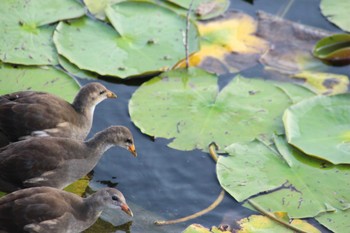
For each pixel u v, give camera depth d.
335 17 17.34
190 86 15.33
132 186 13.73
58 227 12.19
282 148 14.10
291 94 15.41
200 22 17.17
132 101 14.94
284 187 13.42
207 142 14.23
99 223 13.00
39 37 16.00
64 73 15.23
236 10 17.70
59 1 16.80
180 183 13.81
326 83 15.90
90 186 13.70
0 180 12.81
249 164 13.80
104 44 16.02
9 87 14.87
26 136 13.53
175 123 14.52
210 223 13.02
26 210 11.95
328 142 14.11
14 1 16.55
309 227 12.80
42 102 13.74
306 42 17.00
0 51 15.51
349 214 12.95
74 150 13.26
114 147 14.51
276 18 17.52
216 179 13.88
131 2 17.02
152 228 12.91
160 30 16.50
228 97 15.10
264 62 16.33
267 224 12.86
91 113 14.45
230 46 16.62
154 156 14.24
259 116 14.75
